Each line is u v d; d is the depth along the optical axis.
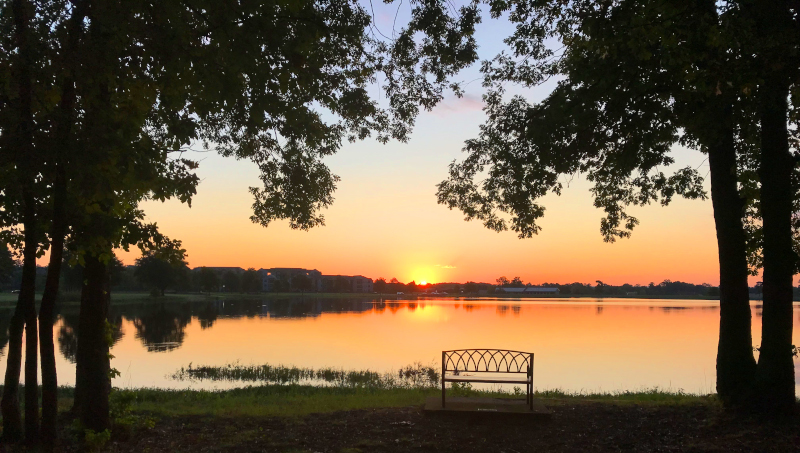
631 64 8.63
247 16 7.70
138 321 43.59
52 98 6.48
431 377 18.00
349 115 10.96
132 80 7.18
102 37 6.71
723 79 7.17
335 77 9.84
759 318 48.31
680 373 19.30
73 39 6.54
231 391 13.16
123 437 7.45
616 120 9.61
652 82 8.69
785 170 7.89
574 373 19.17
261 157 11.89
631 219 13.52
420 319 52.09
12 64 6.22
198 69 7.56
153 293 86.81
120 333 33.41
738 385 8.22
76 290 68.00
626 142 10.02
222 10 7.36
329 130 11.44
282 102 8.55
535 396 11.30
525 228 12.78
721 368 8.44
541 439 7.32
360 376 17.88
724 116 7.91
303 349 26.27
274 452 6.86
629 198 13.36
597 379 17.92
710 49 7.52
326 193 12.93
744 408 7.92
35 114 6.78
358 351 25.47
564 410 8.70
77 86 6.53
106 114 6.53
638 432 7.51
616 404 9.14
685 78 7.83
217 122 10.91
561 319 52.28
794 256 7.88
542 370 19.86
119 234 7.25
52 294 6.67
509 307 86.56
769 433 7.09
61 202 6.51
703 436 7.22
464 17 9.18
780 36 7.00
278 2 7.55
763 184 8.04
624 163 10.01
